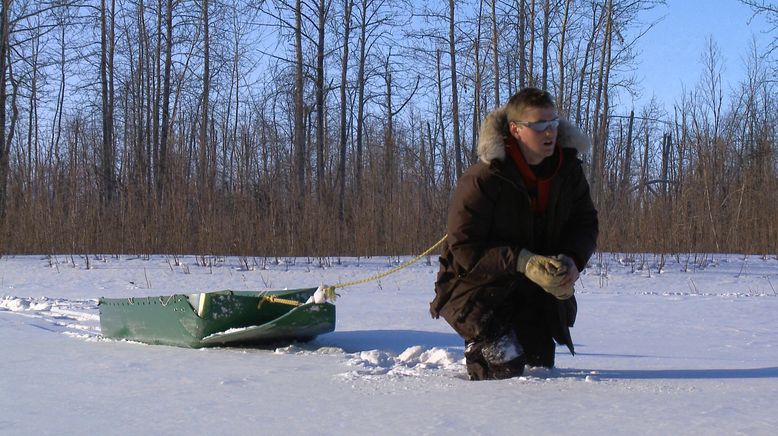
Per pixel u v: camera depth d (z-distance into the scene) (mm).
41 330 8219
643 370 5211
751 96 34344
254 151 23141
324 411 4086
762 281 15156
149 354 6418
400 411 4016
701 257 17734
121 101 36188
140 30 31875
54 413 4191
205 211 19375
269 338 6812
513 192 4523
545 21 26828
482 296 4719
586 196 4781
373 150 27531
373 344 7027
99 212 20031
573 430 3543
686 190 19562
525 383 4590
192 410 4207
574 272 4344
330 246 18969
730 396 4219
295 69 27844
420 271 16375
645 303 10969
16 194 20000
